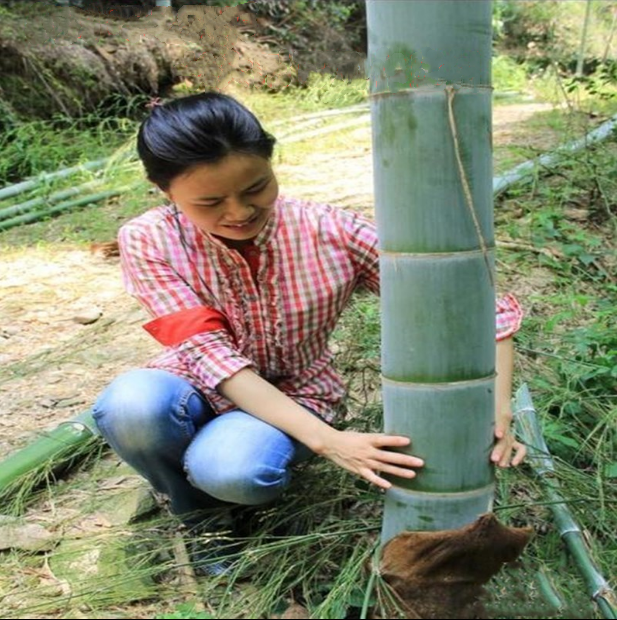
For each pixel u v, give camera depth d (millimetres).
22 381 3471
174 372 2213
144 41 8164
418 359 1723
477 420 1757
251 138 1807
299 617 1987
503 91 9398
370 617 1901
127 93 8102
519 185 5090
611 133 5766
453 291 1679
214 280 2086
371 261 2098
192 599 2098
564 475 2359
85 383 3449
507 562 1795
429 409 1737
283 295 2086
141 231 2092
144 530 2354
